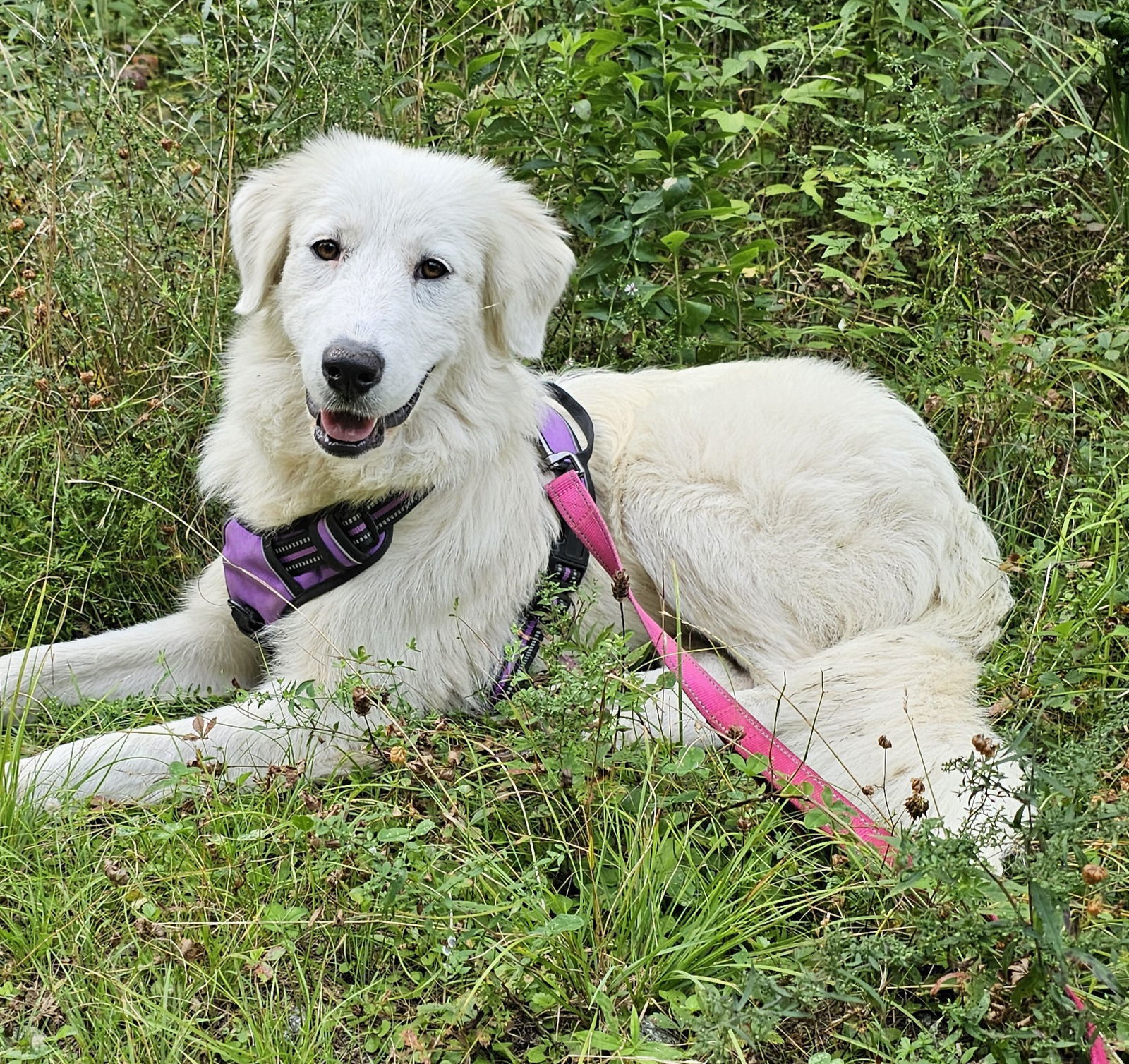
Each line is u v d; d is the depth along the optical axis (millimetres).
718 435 2330
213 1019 1969
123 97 2572
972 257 2590
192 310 2463
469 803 2113
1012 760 1974
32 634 2174
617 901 2025
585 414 2357
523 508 2273
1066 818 1939
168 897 2033
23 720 2115
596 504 2303
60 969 1989
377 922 1999
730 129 2559
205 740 2168
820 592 2312
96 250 2484
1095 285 2627
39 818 2086
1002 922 1931
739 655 2316
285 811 2098
